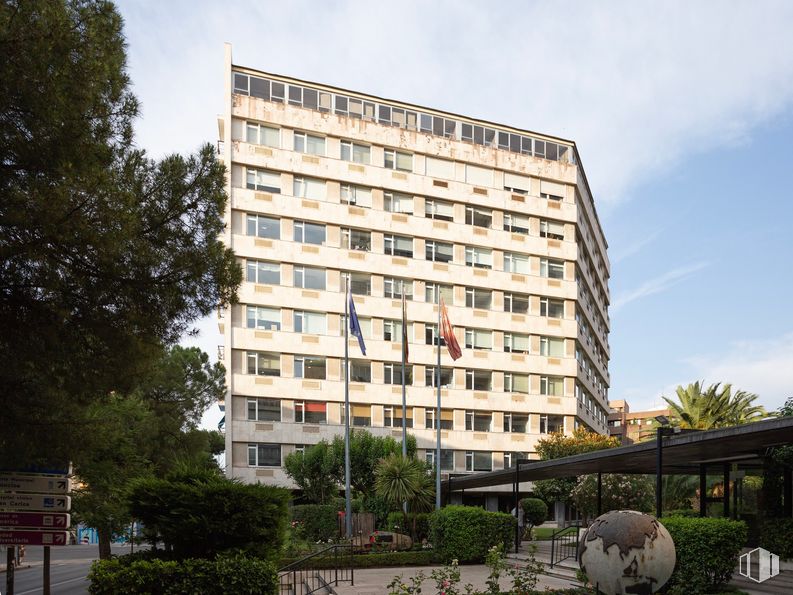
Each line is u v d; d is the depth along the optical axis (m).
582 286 55.91
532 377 49.03
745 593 12.43
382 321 45.12
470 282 48.06
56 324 9.39
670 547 7.59
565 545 22.23
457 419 46.09
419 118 49.00
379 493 23.97
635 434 102.62
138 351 10.80
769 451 17.38
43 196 8.37
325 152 45.28
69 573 31.25
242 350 41.34
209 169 10.99
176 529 10.73
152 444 29.89
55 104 8.40
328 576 17.61
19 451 10.14
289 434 41.44
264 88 44.59
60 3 8.72
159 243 10.41
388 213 46.28
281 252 42.88
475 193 49.19
